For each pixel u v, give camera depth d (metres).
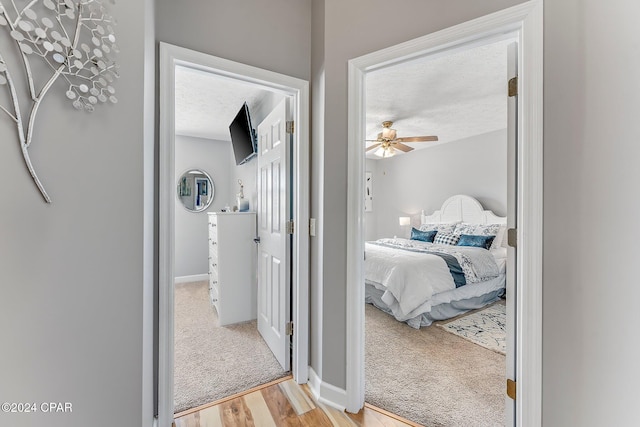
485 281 3.42
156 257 1.42
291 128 1.97
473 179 4.65
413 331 2.74
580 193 1.03
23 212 0.73
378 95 3.08
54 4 0.75
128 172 0.89
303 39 1.88
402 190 5.84
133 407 0.90
